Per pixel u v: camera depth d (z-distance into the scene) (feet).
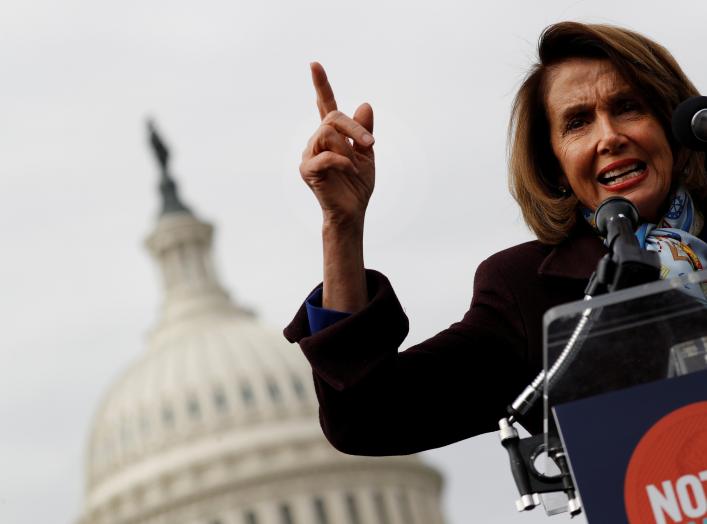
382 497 558.97
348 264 26.58
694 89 27.68
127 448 587.27
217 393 589.73
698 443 21.31
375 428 26.86
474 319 27.55
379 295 25.89
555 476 23.72
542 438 23.99
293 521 553.64
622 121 26.81
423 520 561.02
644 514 21.22
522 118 27.94
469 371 27.27
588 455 21.53
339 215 26.48
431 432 27.40
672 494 21.22
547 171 27.86
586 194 26.71
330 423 26.66
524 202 27.63
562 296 26.71
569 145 26.81
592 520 21.29
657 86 26.89
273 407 579.89
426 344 27.43
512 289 27.20
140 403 596.70
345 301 26.61
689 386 21.48
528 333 26.84
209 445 573.33
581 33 27.27
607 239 23.50
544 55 27.66
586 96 26.84
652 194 26.32
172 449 577.84
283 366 598.75
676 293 21.62
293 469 558.15
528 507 23.53
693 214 27.09
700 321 21.65
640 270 22.39
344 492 557.33
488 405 27.61
